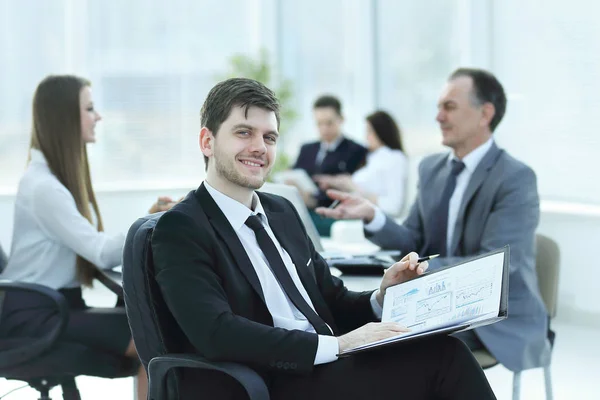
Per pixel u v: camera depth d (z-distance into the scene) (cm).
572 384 492
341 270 375
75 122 394
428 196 420
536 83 655
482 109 402
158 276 265
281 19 877
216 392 266
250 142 275
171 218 270
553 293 385
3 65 774
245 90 277
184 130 845
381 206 753
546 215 641
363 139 878
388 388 267
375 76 873
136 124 830
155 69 833
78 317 368
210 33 850
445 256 405
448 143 410
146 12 825
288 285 285
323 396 266
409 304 281
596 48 601
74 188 395
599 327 611
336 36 888
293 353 260
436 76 788
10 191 764
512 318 366
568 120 628
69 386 370
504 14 686
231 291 271
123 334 365
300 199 384
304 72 891
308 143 812
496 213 384
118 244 378
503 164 394
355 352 260
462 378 266
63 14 794
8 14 775
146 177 838
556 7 633
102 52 814
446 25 768
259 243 285
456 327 247
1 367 352
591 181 612
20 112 780
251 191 288
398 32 838
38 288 351
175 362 261
